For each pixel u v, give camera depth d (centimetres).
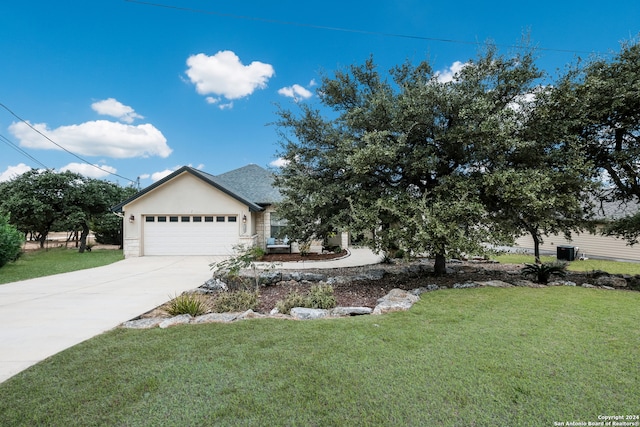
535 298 586
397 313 498
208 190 1462
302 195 784
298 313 503
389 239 660
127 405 254
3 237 1064
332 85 760
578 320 452
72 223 1852
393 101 710
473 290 661
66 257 1515
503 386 275
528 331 408
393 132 691
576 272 926
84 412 245
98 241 2609
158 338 399
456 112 653
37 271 1017
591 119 701
